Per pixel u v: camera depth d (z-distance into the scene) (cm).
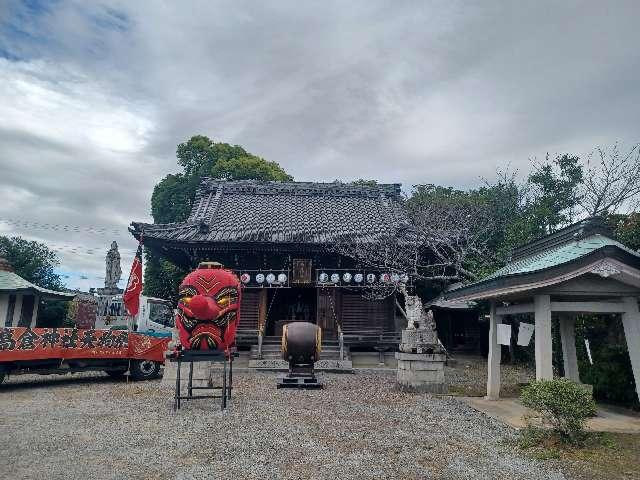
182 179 3938
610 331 1472
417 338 1469
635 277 978
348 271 2516
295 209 3003
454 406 1207
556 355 1664
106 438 854
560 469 705
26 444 812
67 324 3400
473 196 3222
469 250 2552
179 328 1180
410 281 2478
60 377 1761
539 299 1052
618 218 1669
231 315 1189
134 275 1717
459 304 2816
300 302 2911
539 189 2833
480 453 784
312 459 739
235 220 2750
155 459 732
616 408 1141
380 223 2844
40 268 3581
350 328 2520
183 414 1068
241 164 3856
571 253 1074
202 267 1234
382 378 1855
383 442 844
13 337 1433
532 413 1070
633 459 750
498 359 1311
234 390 1450
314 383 1510
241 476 660
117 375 1745
